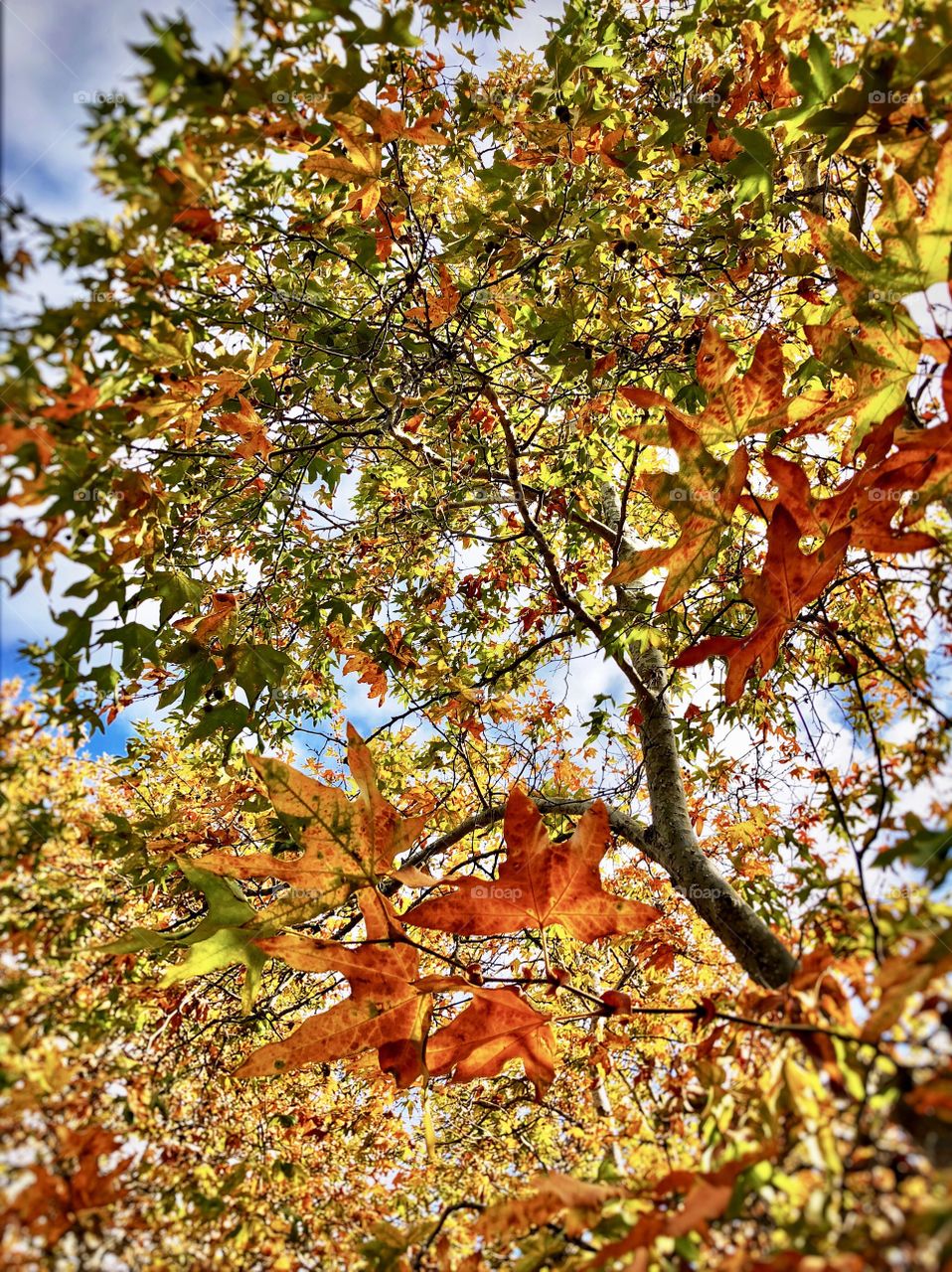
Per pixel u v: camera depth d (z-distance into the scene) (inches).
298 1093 131.9
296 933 92.0
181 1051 115.3
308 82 88.5
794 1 113.3
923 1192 49.8
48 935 98.4
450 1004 131.7
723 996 106.3
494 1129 136.3
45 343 82.4
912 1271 43.1
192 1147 100.0
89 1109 84.1
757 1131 69.3
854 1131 60.2
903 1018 61.4
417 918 91.6
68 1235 66.8
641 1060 122.3
